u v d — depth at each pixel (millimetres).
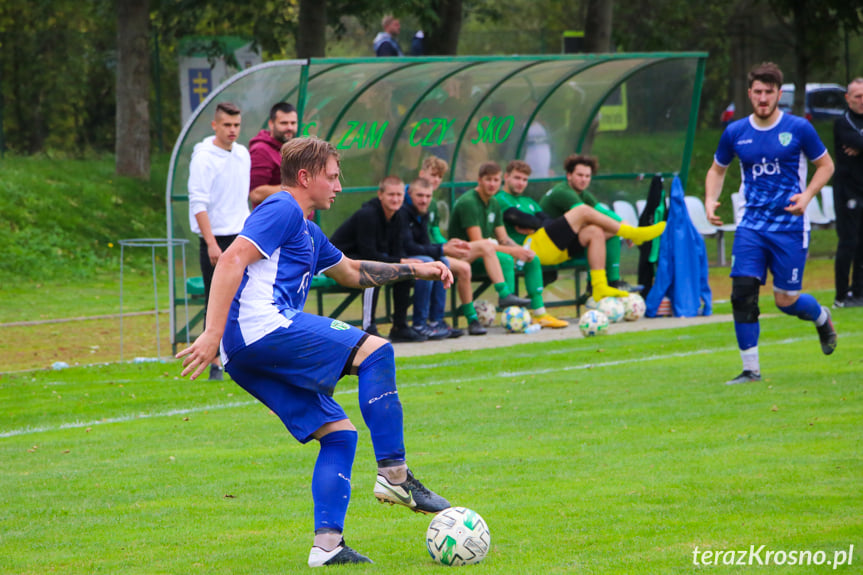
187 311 31078
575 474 15461
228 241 25766
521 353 29109
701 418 19344
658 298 36125
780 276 22891
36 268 48375
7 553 12148
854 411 19359
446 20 55312
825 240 61469
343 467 11492
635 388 22891
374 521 13445
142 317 38906
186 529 13117
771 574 10656
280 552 11969
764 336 30172
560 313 39469
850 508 13039
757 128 22516
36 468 16859
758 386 22359
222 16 60281
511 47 78188
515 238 36312
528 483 15016
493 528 12703
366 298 31516
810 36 62969
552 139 39750
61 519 13711
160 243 31344
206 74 54750
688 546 11648
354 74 32469
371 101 34062
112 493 15070
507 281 34344
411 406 21609
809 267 51719
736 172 76312
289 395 11461
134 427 20281
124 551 12148
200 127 31188
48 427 20453
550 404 21359
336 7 52844
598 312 32188
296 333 11211
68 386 24844
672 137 39250
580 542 11953
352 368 11562
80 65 70312
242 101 31219
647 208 37062
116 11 63938
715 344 29500
